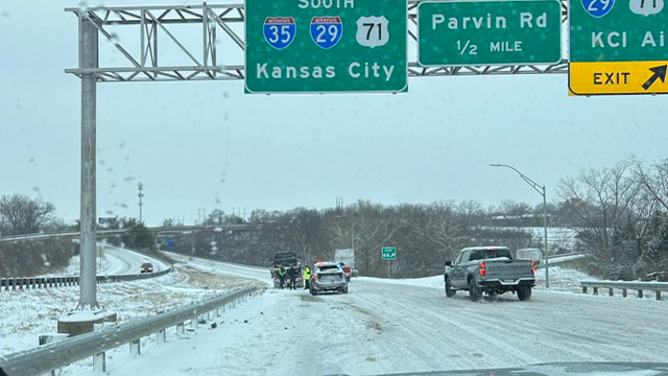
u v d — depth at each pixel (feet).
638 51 53.62
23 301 94.48
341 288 112.47
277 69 54.19
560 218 270.26
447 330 49.24
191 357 36.94
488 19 54.19
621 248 215.72
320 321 59.47
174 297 117.60
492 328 49.85
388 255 234.99
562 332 46.19
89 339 29.14
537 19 54.13
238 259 358.43
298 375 31.71
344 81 54.13
